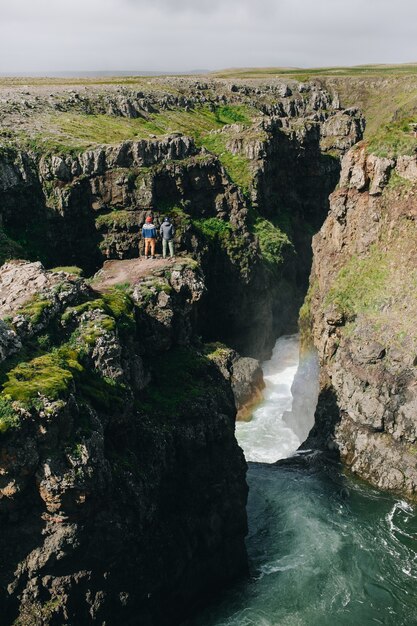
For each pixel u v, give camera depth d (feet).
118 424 85.10
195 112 357.82
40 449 69.46
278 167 258.37
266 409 175.22
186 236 186.70
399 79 567.59
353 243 156.76
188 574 92.89
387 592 97.96
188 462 97.86
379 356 133.80
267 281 213.25
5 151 168.35
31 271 98.84
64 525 71.67
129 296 114.11
